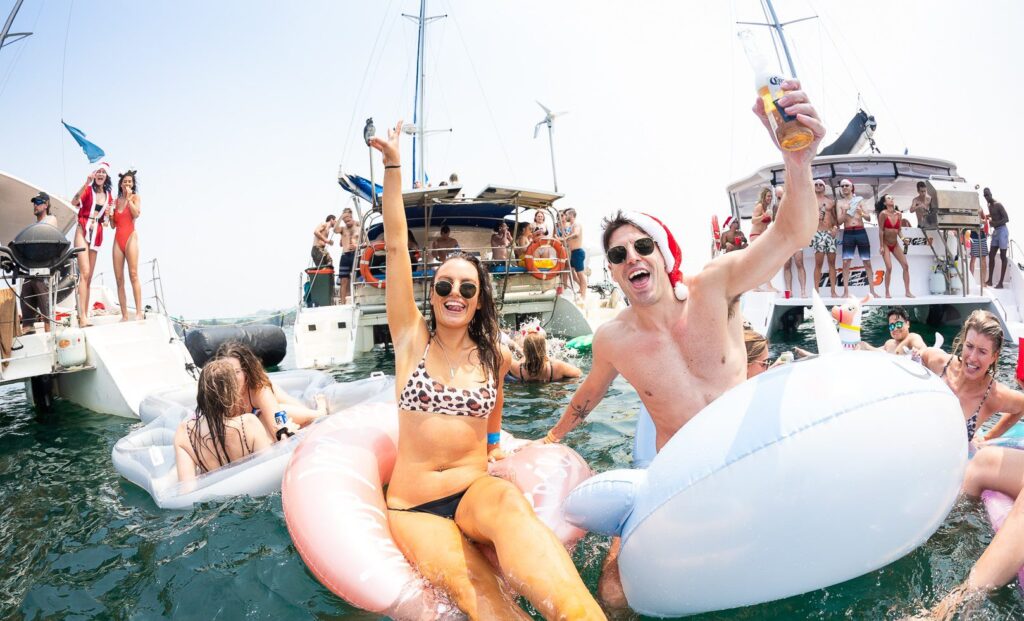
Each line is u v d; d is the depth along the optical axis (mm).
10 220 8070
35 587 2609
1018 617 1966
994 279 9422
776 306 9312
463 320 2752
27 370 6055
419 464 2650
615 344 2779
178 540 2990
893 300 8344
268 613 2316
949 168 9609
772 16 12320
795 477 1834
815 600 2117
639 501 2119
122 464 4020
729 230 10500
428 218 10156
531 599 1966
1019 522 2133
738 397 2074
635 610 2201
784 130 2057
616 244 2590
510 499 2320
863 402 1900
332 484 2699
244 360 4082
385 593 2193
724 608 2055
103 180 7227
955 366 3670
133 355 6664
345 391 5113
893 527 1937
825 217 8648
